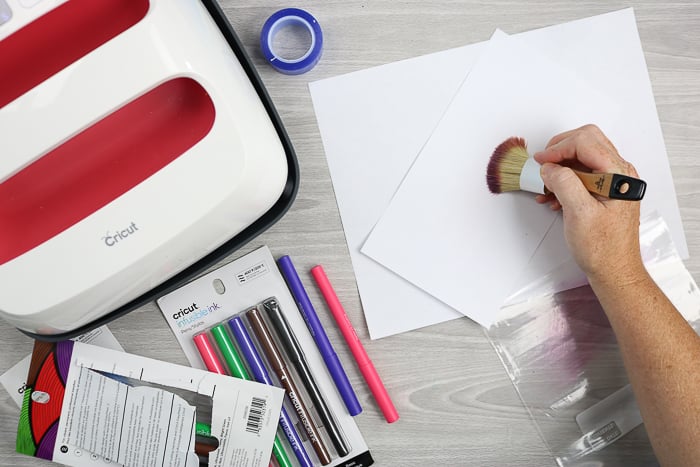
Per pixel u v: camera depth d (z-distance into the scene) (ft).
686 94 2.25
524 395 2.24
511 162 2.18
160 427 2.17
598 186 1.88
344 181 2.19
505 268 2.22
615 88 2.23
